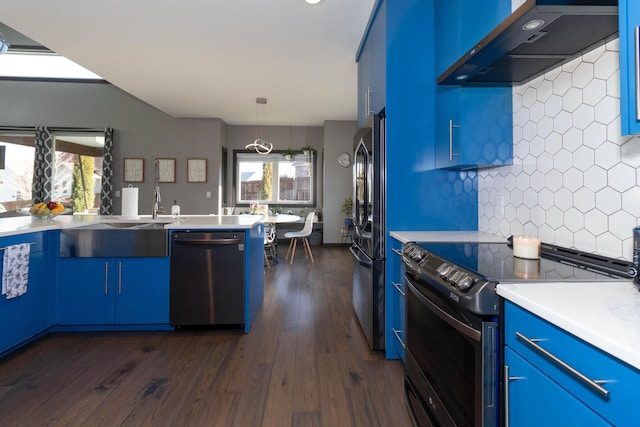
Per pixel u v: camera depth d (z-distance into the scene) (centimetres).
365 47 295
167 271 253
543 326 75
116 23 286
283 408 165
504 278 97
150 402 168
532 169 168
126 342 238
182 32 301
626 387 55
